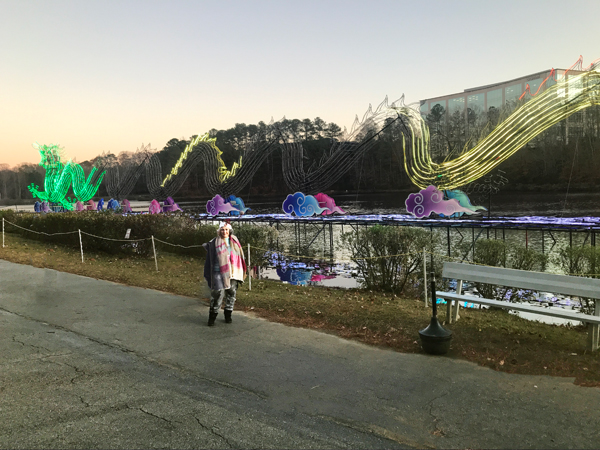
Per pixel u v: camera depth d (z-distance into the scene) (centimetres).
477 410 404
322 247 2261
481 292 974
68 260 1404
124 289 961
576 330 751
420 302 895
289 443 348
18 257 1434
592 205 3086
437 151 2509
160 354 562
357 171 5303
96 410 403
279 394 443
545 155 4025
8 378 479
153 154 4012
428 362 525
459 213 2053
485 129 2086
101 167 4519
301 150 2908
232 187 3275
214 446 342
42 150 3994
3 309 787
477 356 539
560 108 1672
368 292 1042
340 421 387
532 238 2123
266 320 722
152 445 342
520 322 752
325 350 573
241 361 536
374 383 468
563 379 468
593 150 3684
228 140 7156
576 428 368
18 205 7475
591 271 845
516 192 4159
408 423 383
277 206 5091
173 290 958
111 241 1573
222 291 692
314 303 839
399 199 4900
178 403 420
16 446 339
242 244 1495
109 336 636
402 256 1015
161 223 1617
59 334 644
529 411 399
